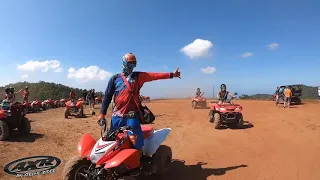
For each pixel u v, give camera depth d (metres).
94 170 5.05
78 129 12.70
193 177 6.57
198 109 23.94
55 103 30.19
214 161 7.79
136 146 5.33
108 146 5.04
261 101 32.22
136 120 5.44
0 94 13.73
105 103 5.62
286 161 7.60
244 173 6.79
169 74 5.59
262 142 9.85
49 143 9.83
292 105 24.92
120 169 5.14
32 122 15.27
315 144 9.29
